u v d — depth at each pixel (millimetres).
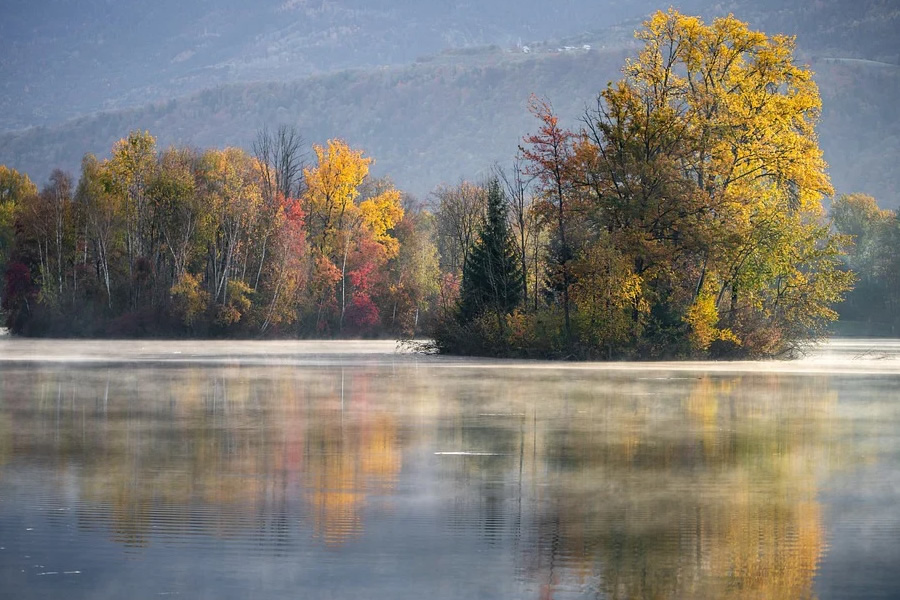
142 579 50938
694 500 69000
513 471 79750
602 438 98375
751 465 83062
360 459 85375
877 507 66938
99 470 79688
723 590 49781
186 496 69625
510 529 60875
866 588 50094
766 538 59000
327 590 49594
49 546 56531
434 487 73188
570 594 49281
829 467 82188
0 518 62781
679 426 107625
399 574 52062
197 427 106312
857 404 130375
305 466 81750
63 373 187875
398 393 144750
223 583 50469
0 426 107125
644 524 62031
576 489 72688
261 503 67500
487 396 140125
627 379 170750
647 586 50344
